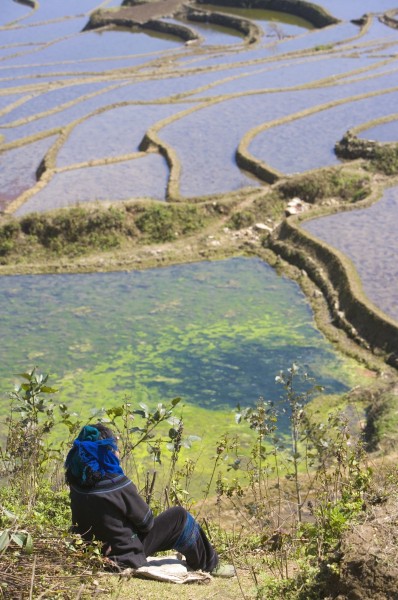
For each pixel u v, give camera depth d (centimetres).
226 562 655
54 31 6731
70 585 498
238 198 2862
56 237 2677
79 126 3753
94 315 2161
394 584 461
